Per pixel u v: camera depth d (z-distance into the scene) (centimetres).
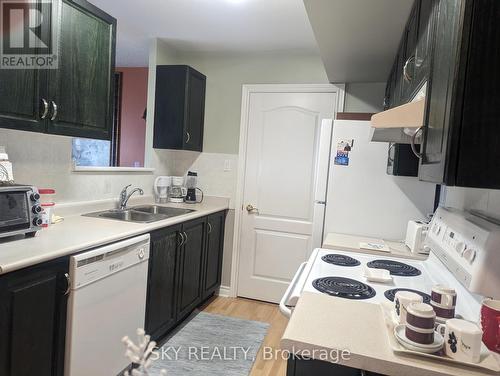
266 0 229
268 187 346
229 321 296
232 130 350
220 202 355
